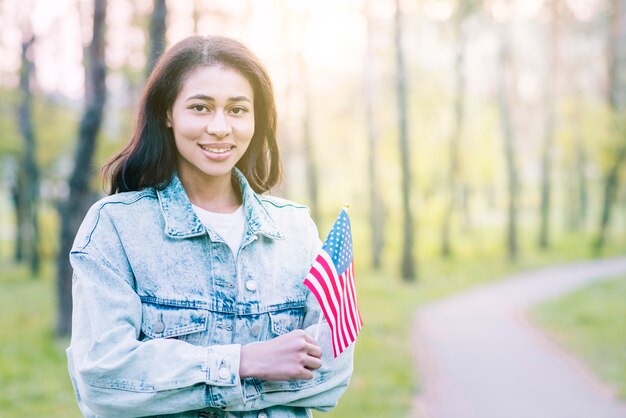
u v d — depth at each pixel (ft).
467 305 55.01
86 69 41.32
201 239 5.63
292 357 5.16
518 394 26.81
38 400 22.89
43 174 78.69
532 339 39.47
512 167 93.86
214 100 5.52
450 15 92.58
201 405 5.12
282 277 5.98
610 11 101.55
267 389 5.44
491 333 41.60
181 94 5.54
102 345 5.04
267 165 6.48
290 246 6.18
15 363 28.63
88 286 5.21
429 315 49.29
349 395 24.02
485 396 26.37
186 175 5.90
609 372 30.35
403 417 21.71
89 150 33.58
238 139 5.65
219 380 5.06
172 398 5.06
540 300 57.11
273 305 5.81
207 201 5.96
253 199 5.99
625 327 40.57
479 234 120.98
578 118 106.63
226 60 5.62
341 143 121.80
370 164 85.15
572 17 123.24
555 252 102.58
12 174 82.99
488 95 111.55
